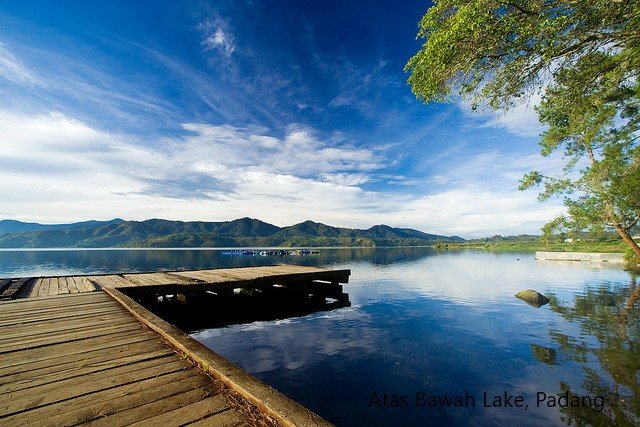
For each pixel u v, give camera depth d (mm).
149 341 5320
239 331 12758
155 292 12562
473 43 7125
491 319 14398
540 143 18359
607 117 15539
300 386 7668
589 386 7449
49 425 2797
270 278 15844
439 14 7703
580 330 12320
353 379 8055
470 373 8359
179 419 2863
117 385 3600
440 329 12781
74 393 3406
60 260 67625
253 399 3066
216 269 19766
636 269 35094
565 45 6934
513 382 7777
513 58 7285
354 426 5988
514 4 6449
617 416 6117
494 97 8023
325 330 12820
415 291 23469
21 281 13367
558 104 9727
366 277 33625
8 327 6250
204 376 3836
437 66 7730
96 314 7422
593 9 6133
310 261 66500
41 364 4262
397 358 9516
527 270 40531
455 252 122188
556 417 6164
